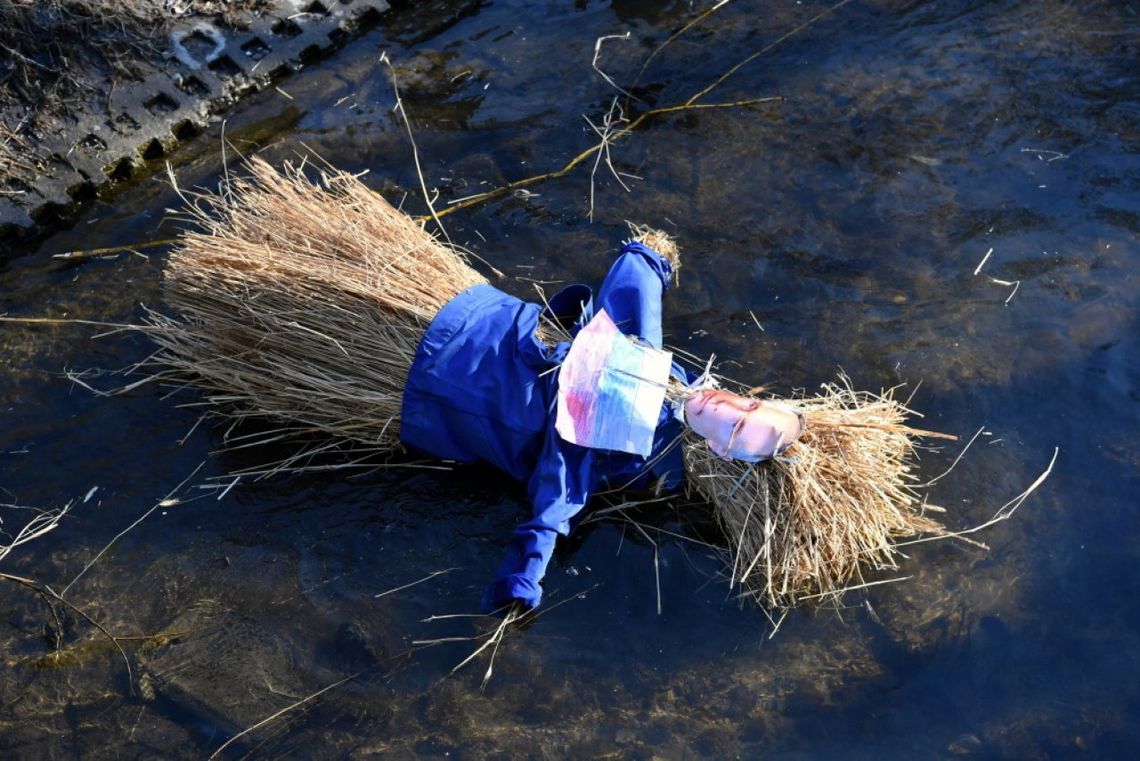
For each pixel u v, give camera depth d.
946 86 5.40
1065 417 4.19
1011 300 4.55
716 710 3.48
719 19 5.78
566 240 4.81
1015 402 4.23
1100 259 4.68
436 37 5.69
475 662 3.60
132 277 4.70
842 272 4.67
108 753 3.40
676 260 4.45
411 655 3.62
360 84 5.45
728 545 3.86
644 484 3.92
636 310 4.07
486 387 3.79
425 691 3.53
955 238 4.78
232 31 5.45
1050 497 3.98
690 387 3.87
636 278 4.14
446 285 4.01
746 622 3.69
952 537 3.88
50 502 4.02
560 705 3.50
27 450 4.16
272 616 3.72
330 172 5.06
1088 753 3.37
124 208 4.94
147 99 5.15
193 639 3.67
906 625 3.66
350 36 5.68
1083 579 3.76
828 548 3.69
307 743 3.42
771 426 3.63
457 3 5.83
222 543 3.91
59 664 3.61
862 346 4.41
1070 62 5.50
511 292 4.61
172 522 3.97
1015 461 4.07
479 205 4.94
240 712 3.49
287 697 3.53
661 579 3.79
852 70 5.50
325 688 3.55
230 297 3.94
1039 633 3.63
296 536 3.92
